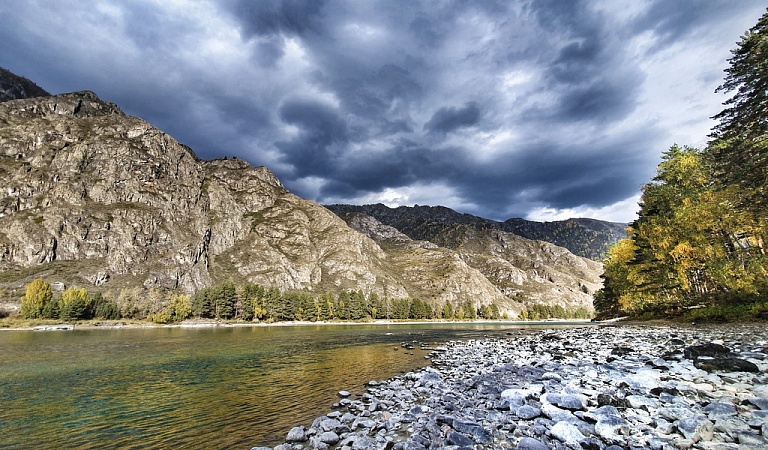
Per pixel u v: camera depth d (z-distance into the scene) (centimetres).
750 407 1002
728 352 1692
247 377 2425
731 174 3447
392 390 1894
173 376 2477
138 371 2684
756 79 3055
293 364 2983
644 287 5372
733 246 3894
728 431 881
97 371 2694
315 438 1195
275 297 16000
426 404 1523
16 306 12344
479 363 2662
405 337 5969
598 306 8656
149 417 1548
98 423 1473
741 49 3144
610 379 1545
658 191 4984
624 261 6350
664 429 960
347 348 4212
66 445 1245
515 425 1134
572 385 1498
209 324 12888
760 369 1370
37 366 2945
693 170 4659
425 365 2836
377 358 3294
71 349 4216
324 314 17350
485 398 1545
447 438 1060
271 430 1375
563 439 973
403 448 1041
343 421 1399
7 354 3756
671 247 4550
